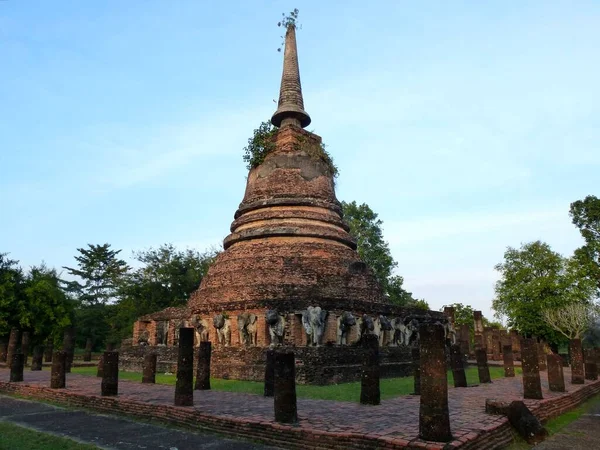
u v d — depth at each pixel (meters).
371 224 59.03
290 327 23.95
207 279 30.22
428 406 9.77
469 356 45.75
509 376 27.02
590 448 11.03
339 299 24.70
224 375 24.25
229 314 26.25
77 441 11.32
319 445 10.34
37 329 49.97
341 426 11.13
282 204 31.02
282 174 31.89
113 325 63.44
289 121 34.25
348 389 18.98
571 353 23.22
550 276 49.31
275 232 29.47
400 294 60.62
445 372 9.98
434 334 10.11
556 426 13.89
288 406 11.70
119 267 81.50
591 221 48.59
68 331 31.64
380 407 14.27
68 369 30.70
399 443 9.42
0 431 12.42
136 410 14.80
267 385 17.02
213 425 12.38
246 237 30.39
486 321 76.38
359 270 29.31
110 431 12.56
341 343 23.73
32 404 17.80
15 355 22.84
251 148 33.19
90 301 80.19
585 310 46.38
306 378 20.84
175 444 11.02
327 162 34.00
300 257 27.98
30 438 11.53
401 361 26.89
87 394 17.36
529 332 50.62
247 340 24.66
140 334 33.59
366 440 9.91
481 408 13.84
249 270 27.77
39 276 57.94
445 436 9.52
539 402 14.95
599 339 53.47
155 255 58.25
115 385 17.17
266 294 26.05
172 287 57.25
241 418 12.16
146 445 10.92
